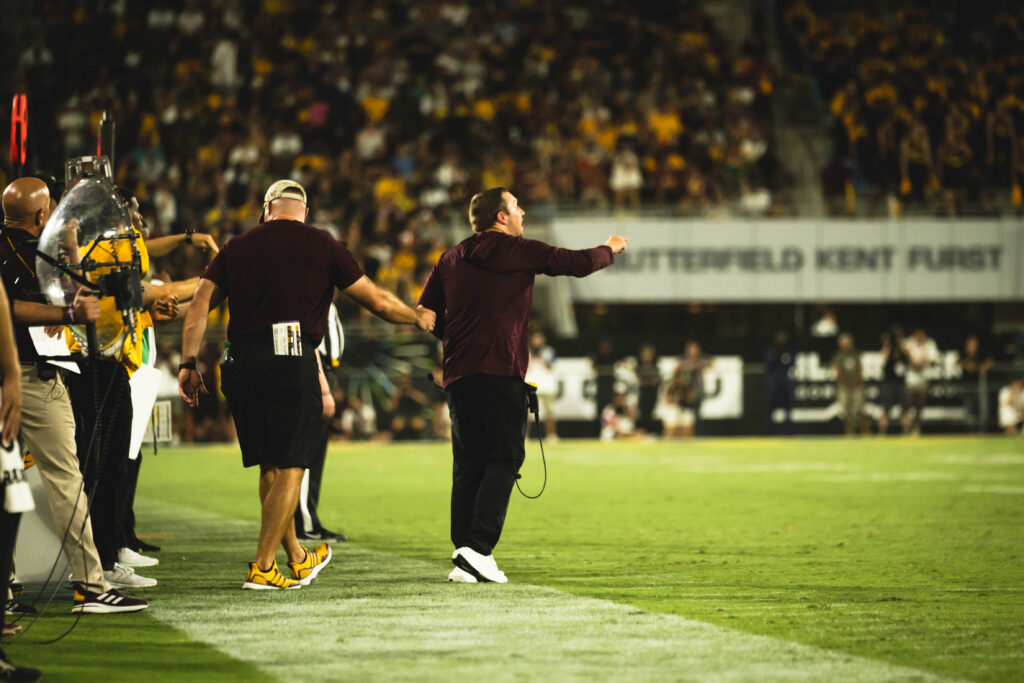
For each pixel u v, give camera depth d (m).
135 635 16.17
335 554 25.14
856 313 91.62
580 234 84.06
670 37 100.50
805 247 85.38
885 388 77.94
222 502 38.50
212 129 89.81
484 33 101.25
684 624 16.81
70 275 17.42
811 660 14.51
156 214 83.38
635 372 76.50
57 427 17.80
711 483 44.25
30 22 101.19
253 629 16.52
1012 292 86.44
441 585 20.52
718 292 85.12
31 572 19.66
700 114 94.25
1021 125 94.12
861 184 93.56
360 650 15.07
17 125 22.94
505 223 21.75
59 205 17.98
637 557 24.44
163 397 25.80
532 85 95.38
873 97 92.38
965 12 101.38
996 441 72.00
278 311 20.02
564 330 82.94
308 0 101.69
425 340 74.75
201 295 20.16
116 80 94.81
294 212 20.67
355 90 95.56
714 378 76.81
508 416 21.17
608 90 97.19
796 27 101.94
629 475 48.22
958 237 86.06
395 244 80.88
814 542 27.05
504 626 16.66
